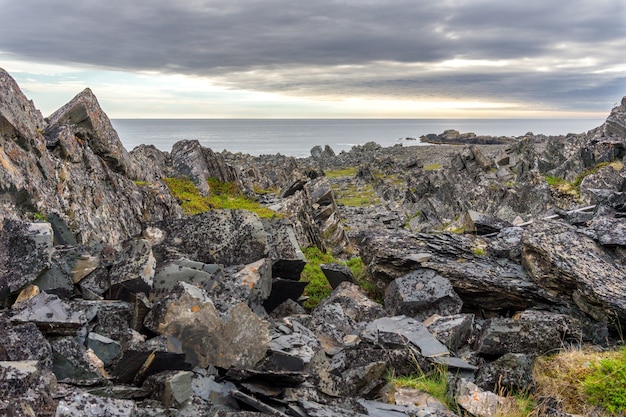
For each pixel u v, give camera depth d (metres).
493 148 134.50
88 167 16.48
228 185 32.22
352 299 13.05
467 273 13.25
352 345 10.32
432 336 11.08
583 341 11.03
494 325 11.09
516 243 14.55
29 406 5.61
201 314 8.23
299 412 7.47
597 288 11.34
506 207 38.88
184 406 6.96
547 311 12.36
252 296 10.69
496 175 63.28
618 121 48.31
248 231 11.88
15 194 11.25
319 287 15.56
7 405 5.51
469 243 15.06
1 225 10.12
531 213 36.38
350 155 132.75
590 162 44.00
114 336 8.08
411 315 12.65
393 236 15.45
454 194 51.12
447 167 73.88
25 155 12.52
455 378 9.61
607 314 11.20
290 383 8.05
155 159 30.00
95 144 19.45
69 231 11.38
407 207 57.53
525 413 8.48
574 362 9.65
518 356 9.80
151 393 7.13
